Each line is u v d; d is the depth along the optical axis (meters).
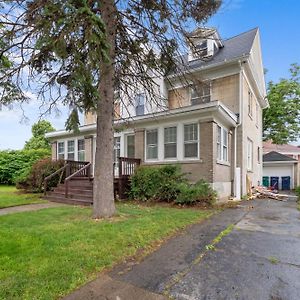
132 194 10.88
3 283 3.01
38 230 5.30
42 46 5.32
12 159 21.50
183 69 7.88
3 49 5.88
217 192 10.30
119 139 14.20
